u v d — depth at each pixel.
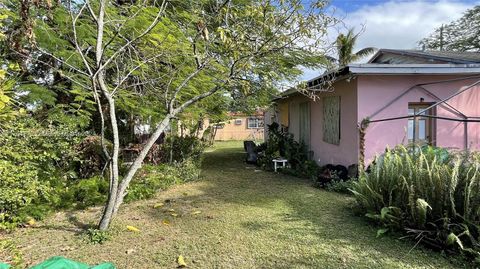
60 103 7.10
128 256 3.55
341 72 6.82
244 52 4.32
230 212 5.22
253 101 9.09
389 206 4.29
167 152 8.88
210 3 4.94
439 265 3.31
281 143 10.82
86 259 3.46
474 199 3.61
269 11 4.11
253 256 3.54
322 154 9.28
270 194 6.50
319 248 3.74
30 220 4.59
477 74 7.09
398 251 3.65
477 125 7.42
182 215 5.06
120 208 5.43
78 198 5.66
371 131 7.00
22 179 4.66
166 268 3.28
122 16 5.02
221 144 20.41
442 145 7.26
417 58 10.12
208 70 5.56
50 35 5.20
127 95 6.34
